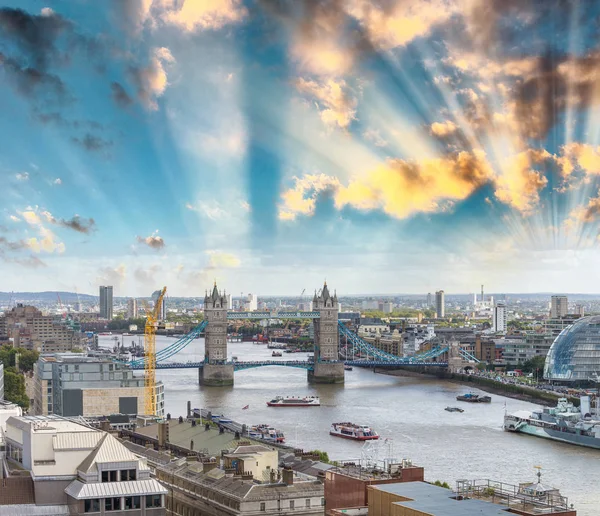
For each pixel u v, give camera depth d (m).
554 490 169.00
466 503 148.38
